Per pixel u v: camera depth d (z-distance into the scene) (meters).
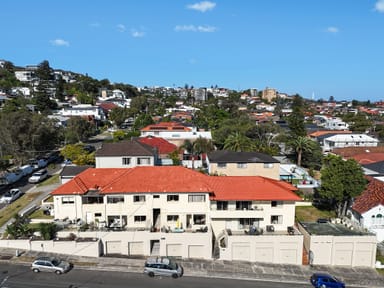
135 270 34.34
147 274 33.34
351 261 37.69
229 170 58.19
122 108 169.38
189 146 83.88
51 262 32.97
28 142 73.62
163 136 94.44
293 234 38.47
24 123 73.00
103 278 32.34
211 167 58.19
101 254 37.62
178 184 41.19
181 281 32.53
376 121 170.38
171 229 39.75
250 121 114.62
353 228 40.72
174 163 68.44
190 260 37.28
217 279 33.31
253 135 99.94
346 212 48.47
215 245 40.31
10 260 34.88
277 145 96.31
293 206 40.81
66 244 36.78
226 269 35.53
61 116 131.38
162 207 40.72
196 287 31.52
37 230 39.34
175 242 37.56
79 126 99.94
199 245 37.72
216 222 40.88
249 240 37.34
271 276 34.53
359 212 43.38
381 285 33.75
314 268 36.75
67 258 36.12
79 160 66.19
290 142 83.69
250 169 58.31
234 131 95.94
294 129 101.88
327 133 108.25
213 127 124.56
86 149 85.38
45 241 36.81
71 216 40.84
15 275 31.97
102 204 40.84
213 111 157.50
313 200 53.09
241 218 40.78
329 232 38.91
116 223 40.56
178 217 41.03
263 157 60.03
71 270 33.62
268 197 40.09
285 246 37.47
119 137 100.06
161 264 33.47
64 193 40.22
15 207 47.16
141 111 187.12
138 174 42.88
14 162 74.56
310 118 176.25
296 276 34.75
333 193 44.88
